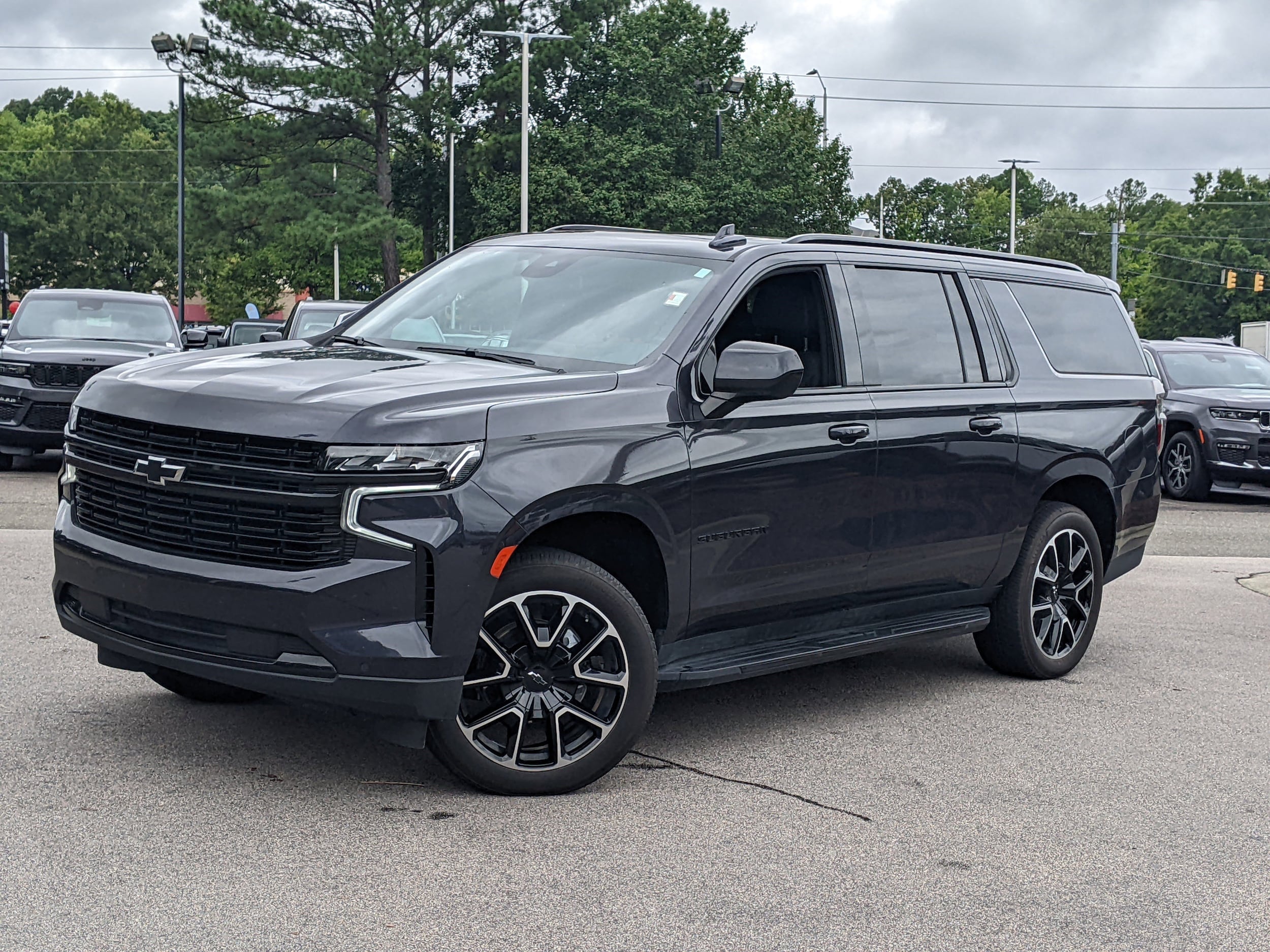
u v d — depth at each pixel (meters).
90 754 4.75
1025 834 4.45
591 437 4.55
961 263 6.37
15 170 92.75
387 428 4.18
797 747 5.35
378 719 4.31
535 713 4.55
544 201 53.06
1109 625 8.22
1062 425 6.55
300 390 4.37
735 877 3.96
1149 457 7.15
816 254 5.61
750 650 5.29
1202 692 6.54
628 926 3.57
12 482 13.02
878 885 3.95
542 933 3.50
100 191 90.25
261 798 4.41
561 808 4.49
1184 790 4.98
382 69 51.59
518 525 4.32
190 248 58.78
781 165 56.62
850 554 5.50
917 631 5.92
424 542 4.16
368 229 53.03
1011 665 6.65
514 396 4.50
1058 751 5.45
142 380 4.62
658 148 54.22
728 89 45.06
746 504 5.03
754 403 5.12
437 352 5.22
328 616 4.12
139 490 4.44
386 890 3.73
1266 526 13.77
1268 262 105.88
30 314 14.92
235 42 52.28
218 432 4.25
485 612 4.30
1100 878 4.09
